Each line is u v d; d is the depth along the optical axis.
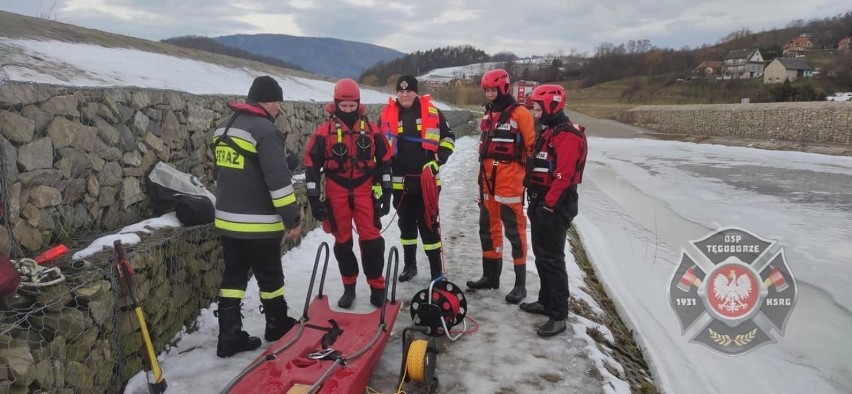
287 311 4.59
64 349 2.78
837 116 32.31
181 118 5.33
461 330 4.61
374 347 3.59
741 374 4.72
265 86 3.80
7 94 3.18
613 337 5.00
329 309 4.16
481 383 3.82
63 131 3.63
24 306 2.74
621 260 7.95
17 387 2.48
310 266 6.11
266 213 3.83
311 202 4.56
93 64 7.50
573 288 5.88
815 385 4.62
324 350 3.45
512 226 5.13
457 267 6.37
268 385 3.07
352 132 4.54
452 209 9.84
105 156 4.07
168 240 3.94
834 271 7.69
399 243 7.25
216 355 3.94
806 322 5.89
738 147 32.25
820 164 22.92
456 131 26.55
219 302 3.92
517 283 5.25
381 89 28.50
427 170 4.99
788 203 13.05
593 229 9.88
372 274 4.85
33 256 3.30
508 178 5.00
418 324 3.97
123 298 3.35
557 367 4.05
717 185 16.09
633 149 30.38
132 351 3.46
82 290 2.94
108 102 4.16
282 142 3.79
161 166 4.72
